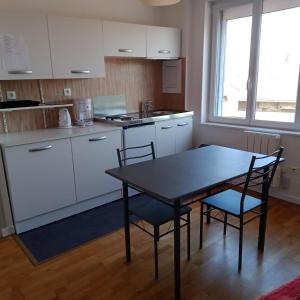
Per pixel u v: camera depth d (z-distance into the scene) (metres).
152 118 3.40
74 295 1.89
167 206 2.13
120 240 2.53
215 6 3.62
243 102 3.61
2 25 2.46
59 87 3.24
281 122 3.26
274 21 3.17
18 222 2.63
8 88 2.89
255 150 3.32
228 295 1.85
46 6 3.01
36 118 3.13
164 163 2.18
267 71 3.32
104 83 3.61
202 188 1.68
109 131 3.04
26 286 1.98
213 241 2.46
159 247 2.40
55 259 2.27
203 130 3.93
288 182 3.18
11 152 2.45
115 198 3.33
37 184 2.65
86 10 3.30
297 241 2.43
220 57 3.77
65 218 2.94
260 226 2.28
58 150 2.71
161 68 4.19
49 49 2.74
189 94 4.00
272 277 2.00
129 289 1.93
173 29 3.72
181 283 1.97
